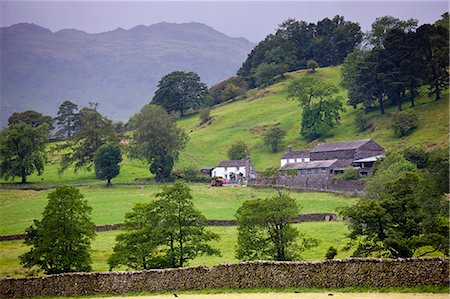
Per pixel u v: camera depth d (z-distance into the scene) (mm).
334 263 54156
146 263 73250
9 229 117875
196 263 78688
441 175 88812
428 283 49750
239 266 58438
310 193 149125
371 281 52062
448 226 64250
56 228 76875
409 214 65625
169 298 56688
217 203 145000
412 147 153000
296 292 54094
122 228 75938
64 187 79062
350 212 68250
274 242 73062
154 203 76188
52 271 76000
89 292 63250
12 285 66500
